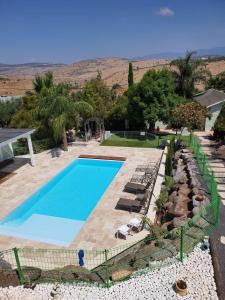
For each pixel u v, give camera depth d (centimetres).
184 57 3975
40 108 2597
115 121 3619
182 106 2533
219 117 2920
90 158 2453
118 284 944
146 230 1252
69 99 2614
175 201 1433
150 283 934
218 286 895
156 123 3747
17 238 1327
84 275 983
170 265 1001
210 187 1557
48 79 3136
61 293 908
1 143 1828
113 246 1198
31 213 1594
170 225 1232
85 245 1223
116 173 2044
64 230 1409
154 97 2941
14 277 993
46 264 1101
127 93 3544
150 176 1897
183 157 2142
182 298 865
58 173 2114
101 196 1742
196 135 3172
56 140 2784
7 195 1772
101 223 1395
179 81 3953
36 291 934
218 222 1239
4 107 4191
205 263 1000
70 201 1744
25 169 2220
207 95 3866
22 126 2906
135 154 2491
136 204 1480
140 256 1068
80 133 3322
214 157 2227
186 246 1083
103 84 3591
